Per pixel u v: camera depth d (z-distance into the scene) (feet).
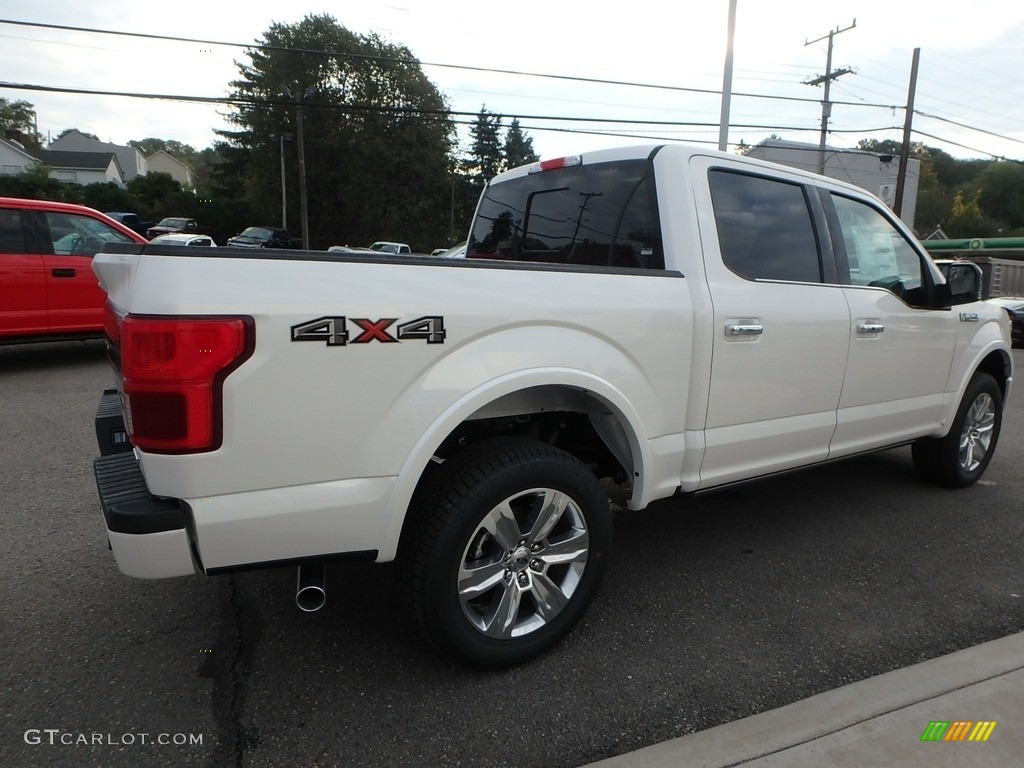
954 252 120.16
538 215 12.53
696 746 7.23
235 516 6.77
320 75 146.41
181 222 134.82
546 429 10.50
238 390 6.55
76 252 26.18
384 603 10.19
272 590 10.54
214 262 6.54
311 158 151.53
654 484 9.68
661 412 9.52
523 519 8.78
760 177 11.12
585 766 6.98
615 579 11.19
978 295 13.92
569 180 11.87
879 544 12.68
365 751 7.26
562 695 8.22
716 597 10.63
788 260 11.23
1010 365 16.42
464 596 8.09
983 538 13.01
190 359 6.34
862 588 11.00
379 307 7.14
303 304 6.77
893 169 157.17
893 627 9.86
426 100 152.87
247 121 151.74
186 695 8.09
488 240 13.88
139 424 6.47
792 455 11.57
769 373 10.66
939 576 11.44
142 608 9.97
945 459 15.16
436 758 7.18
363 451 7.23
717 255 10.18
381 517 7.44
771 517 13.96
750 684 8.50
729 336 10.02
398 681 8.42
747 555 12.14
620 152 11.00
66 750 7.16
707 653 9.14
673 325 9.43
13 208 24.70
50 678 8.34
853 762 7.00
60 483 14.83
